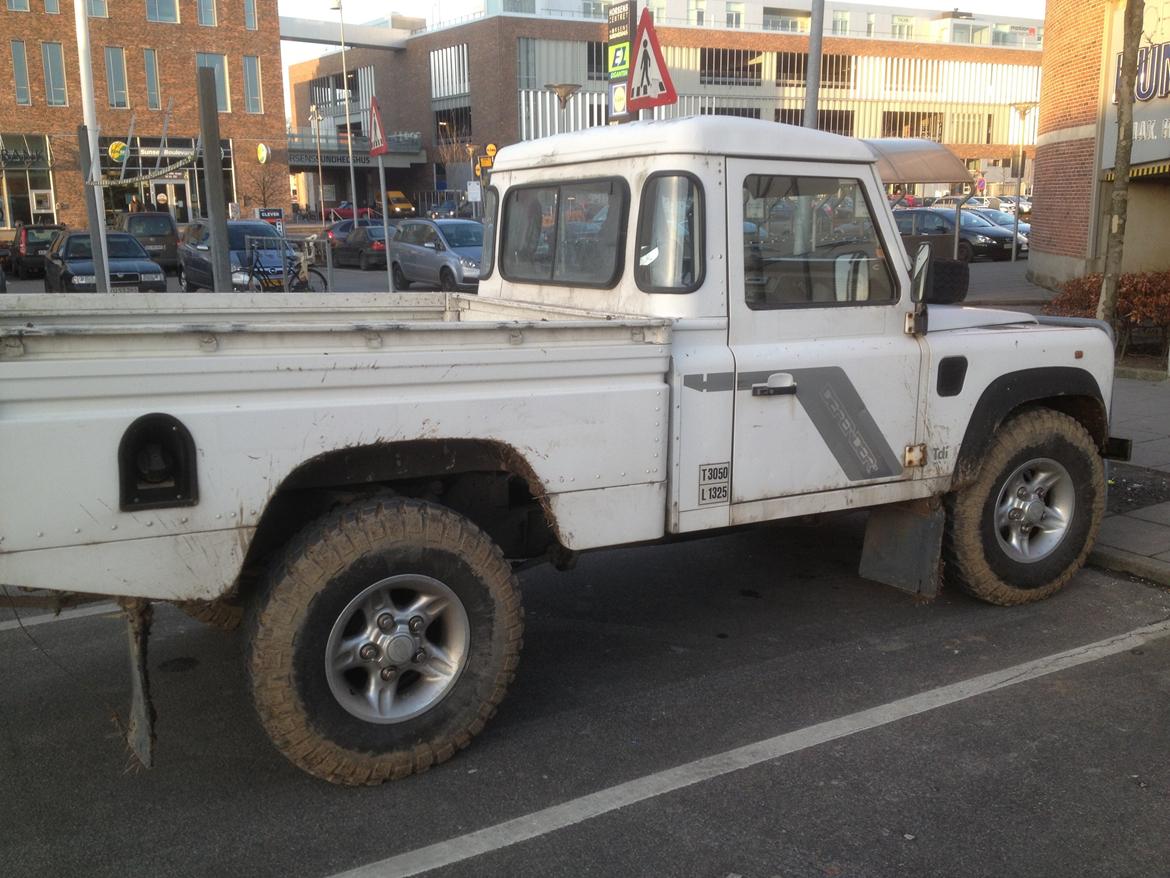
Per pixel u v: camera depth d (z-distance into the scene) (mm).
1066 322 5418
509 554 4332
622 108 10016
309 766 3471
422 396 3426
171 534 3104
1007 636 4961
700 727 4059
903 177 8695
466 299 5414
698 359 4000
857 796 3531
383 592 3527
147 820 3439
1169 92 15539
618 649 4875
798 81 72938
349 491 3723
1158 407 9711
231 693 4434
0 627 5164
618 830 3344
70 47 46938
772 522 4734
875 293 4508
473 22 67250
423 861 3186
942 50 77188
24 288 28391
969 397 4781
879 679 4484
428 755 3646
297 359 3201
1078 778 3639
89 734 4070
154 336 3025
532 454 3658
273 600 3332
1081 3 17734
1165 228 16797
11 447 2863
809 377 4266
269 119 52844
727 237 4051
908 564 5074
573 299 4625
